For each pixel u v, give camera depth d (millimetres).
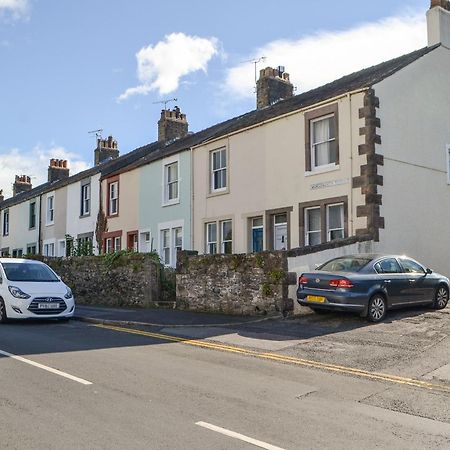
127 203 26203
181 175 22719
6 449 4852
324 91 19703
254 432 5410
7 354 9211
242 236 19500
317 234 17125
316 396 6812
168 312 15383
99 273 19625
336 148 16500
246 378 7695
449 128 18297
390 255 13008
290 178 17875
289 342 10336
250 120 20844
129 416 5836
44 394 6660
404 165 16453
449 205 17922
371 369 8266
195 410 6102
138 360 8820
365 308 11781
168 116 29656
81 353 9391
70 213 30922
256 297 13961
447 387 7320
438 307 13562
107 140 35656
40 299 13680
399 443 5199
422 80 17469
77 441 5074
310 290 12367
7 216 39375
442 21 18547
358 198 15727
